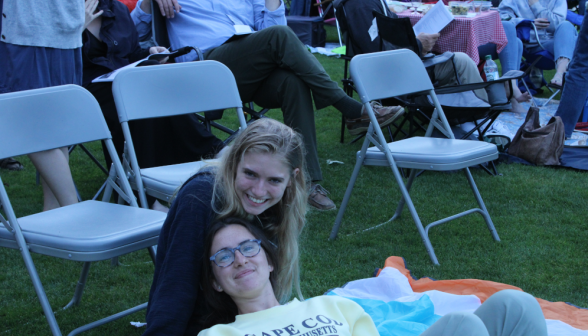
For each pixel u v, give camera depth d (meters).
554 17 6.39
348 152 4.73
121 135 3.36
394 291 2.41
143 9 4.17
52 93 2.14
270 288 1.51
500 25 5.31
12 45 2.98
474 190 3.04
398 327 2.00
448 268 2.74
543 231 3.16
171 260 1.37
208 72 2.70
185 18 4.18
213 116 3.71
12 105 2.03
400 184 2.88
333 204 3.56
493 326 1.54
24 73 3.02
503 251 2.92
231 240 1.41
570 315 2.23
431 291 2.37
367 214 3.46
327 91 3.43
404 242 3.06
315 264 2.78
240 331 1.39
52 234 1.78
